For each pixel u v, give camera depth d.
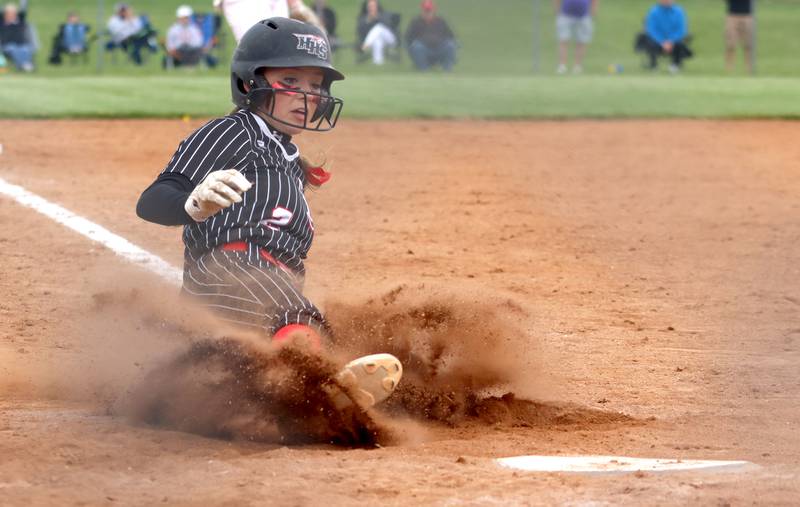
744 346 22.62
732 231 36.12
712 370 20.61
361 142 54.81
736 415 17.38
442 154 51.81
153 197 16.27
